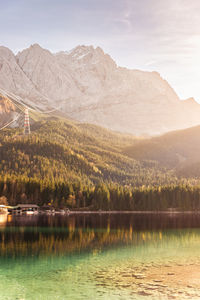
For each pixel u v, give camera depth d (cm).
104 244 8450
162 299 4175
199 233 10956
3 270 5709
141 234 10619
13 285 4847
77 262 6291
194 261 6347
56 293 4481
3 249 7694
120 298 4238
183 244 8469
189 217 19938
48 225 13550
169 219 17838
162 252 7319
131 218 18600
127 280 5019
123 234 10588
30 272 5572
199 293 4378
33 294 4459
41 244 8419
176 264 6091
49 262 6303
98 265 6041
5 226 12988
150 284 4803
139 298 4222
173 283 4834
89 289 4612
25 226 13012
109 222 15388
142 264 6103
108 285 4784
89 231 11412
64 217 19188
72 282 4956
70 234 10525
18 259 6575
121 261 6366
